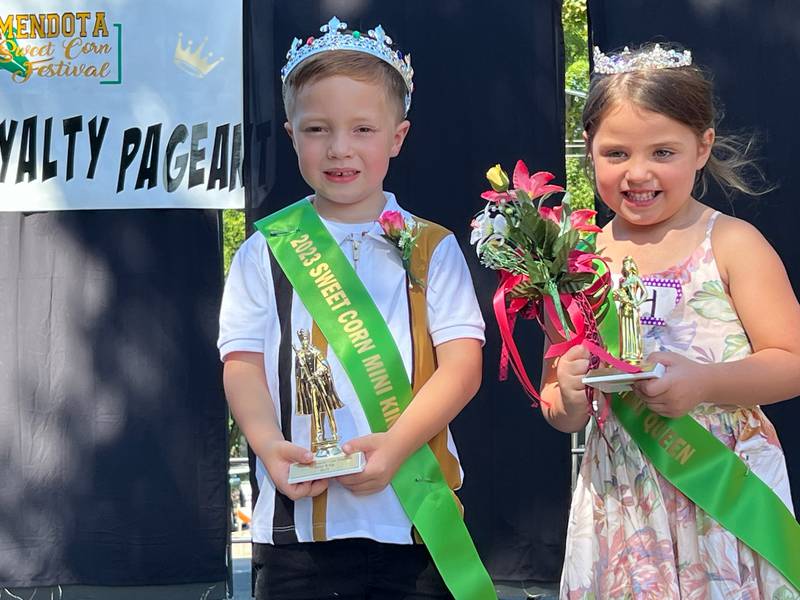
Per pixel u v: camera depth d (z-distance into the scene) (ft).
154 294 11.08
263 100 10.93
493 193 6.59
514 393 10.89
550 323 6.98
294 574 6.82
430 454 6.80
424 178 10.93
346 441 6.75
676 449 6.61
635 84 6.54
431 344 7.00
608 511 6.73
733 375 6.33
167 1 11.01
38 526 11.03
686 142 6.60
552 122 10.87
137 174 11.03
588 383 6.27
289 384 6.86
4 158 11.03
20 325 11.07
